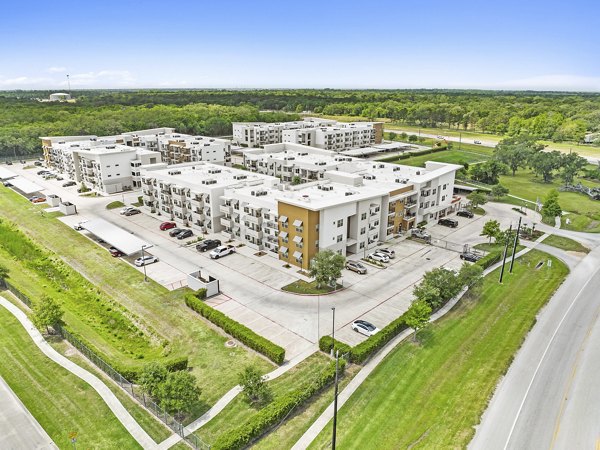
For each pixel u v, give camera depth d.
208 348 52.03
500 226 98.25
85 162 127.94
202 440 37.31
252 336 52.09
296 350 51.16
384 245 85.69
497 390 43.72
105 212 107.00
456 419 39.69
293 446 36.59
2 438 38.00
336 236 74.75
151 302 63.53
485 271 73.19
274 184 91.56
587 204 118.25
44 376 46.22
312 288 66.81
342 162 120.00
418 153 188.12
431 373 46.44
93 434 38.22
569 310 60.44
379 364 47.97
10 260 80.00
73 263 78.12
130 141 158.62
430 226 98.12
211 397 43.19
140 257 79.25
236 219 86.31
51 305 53.91
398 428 38.59
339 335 54.28
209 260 78.00
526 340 52.91
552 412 40.69
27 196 122.19
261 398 42.50
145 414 40.62
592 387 44.25
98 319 60.56
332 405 41.59
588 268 75.62
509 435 37.84
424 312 51.62
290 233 74.25
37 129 184.75
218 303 62.47
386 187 90.69
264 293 65.50
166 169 107.88
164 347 53.25
